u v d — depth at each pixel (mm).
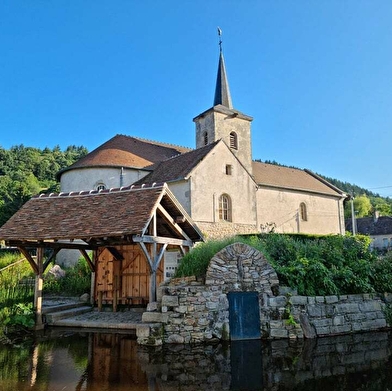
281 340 9953
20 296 12711
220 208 23109
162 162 26109
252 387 6461
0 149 84062
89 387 6391
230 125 29094
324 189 32625
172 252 13820
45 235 11000
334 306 10828
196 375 7125
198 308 9914
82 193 12820
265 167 31844
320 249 12742
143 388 6375
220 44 32062
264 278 10523
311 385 6574
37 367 7570
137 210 10969
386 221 52156
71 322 11867
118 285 14273
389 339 10094
